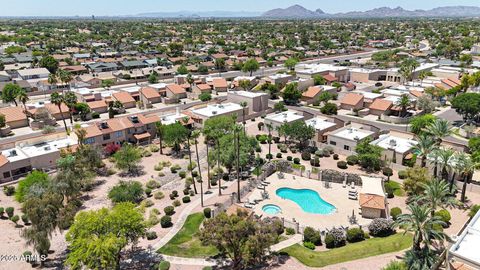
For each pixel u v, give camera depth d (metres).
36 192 58.44
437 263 42.91
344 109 125.88
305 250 50.78
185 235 55.69
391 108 116.31
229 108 114.06
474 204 62.34
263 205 64.12
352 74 171.62
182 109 128.38
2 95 123.56
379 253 49.06
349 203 64.25
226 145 78.31
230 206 60.72
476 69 171.25
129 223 46.16
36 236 46.81
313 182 72.75
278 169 78.25
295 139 93.19
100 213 46.94
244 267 46.84
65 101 107.38
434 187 53.06
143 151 89.94
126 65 196.25
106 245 42.00
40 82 150.75
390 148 79.56
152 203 66.00
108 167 82.81
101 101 127.69
